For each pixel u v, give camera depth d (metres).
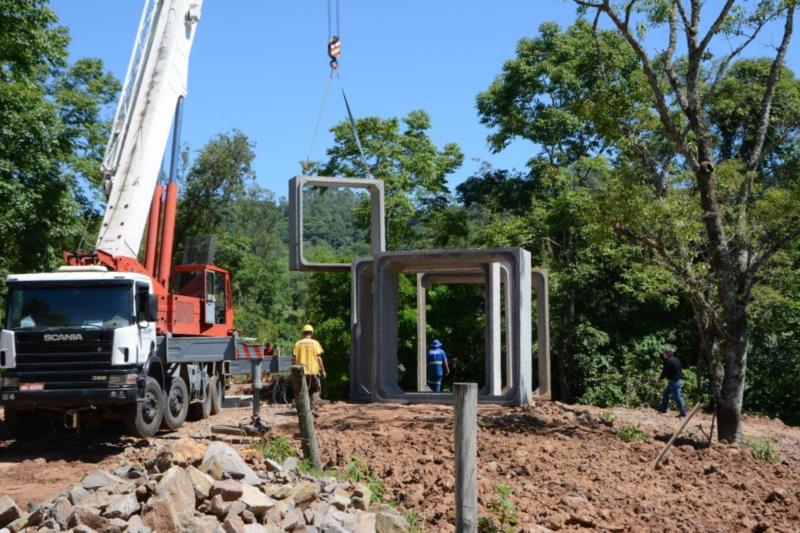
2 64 24.94
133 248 16.16
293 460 9.07
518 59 35.69
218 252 54.62
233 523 6.65
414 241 41.22
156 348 14.94
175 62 17.45
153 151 16.73
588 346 33.12
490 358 20.41
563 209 31.67
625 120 16.67
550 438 14.18
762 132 16.42
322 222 137.38
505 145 36.31
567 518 8.72
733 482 11.55
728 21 15.87
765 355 29.45
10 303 13.93
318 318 37.19
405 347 36.75
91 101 31.69
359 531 7.31
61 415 14.42
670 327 34.03
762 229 15.92
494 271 20.64
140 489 7.06
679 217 15.62
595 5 16.00
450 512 8.62
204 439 13.44
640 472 11.74
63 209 24.84
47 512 6.94
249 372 18.64
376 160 39.44
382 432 13.72
